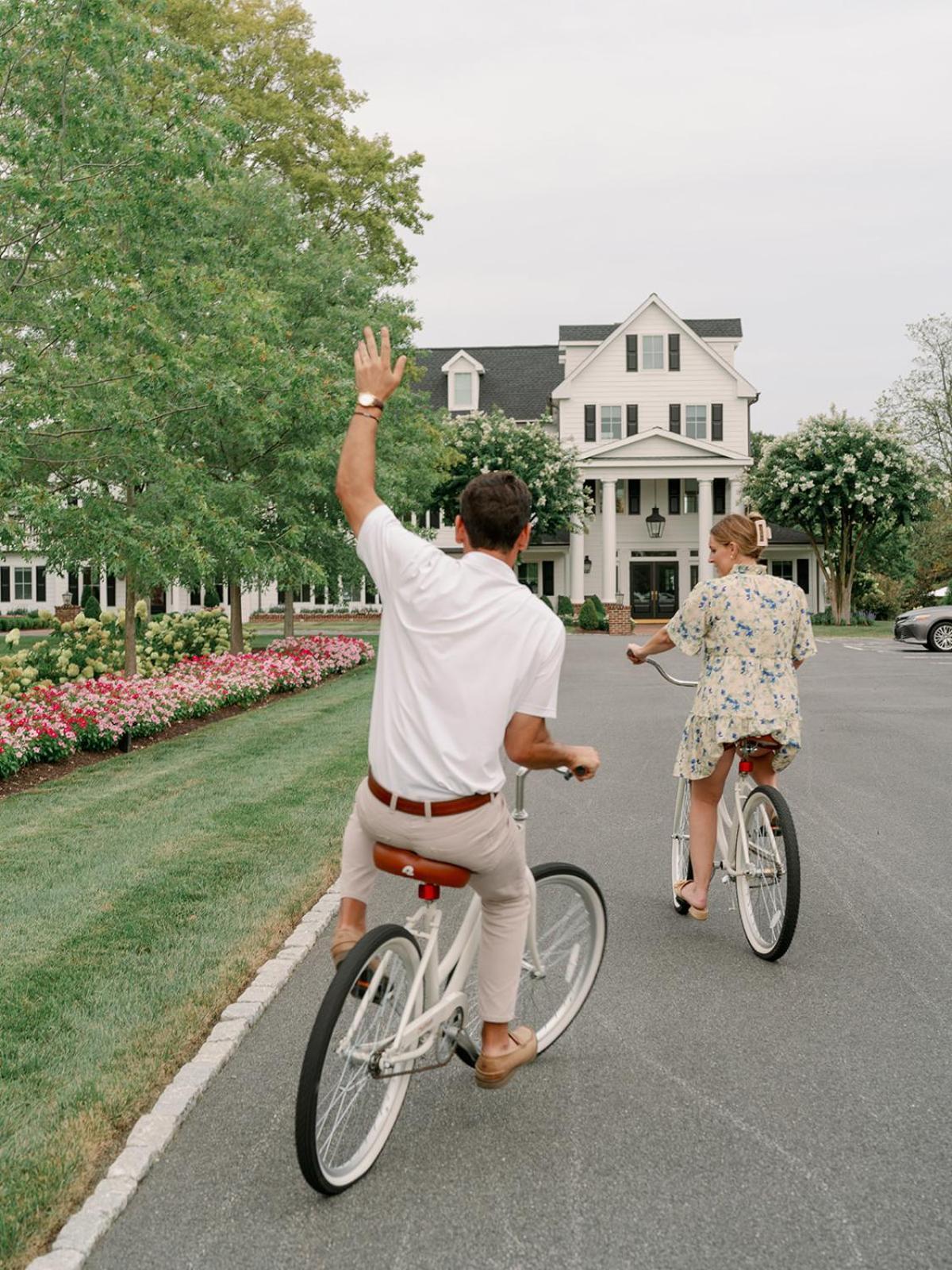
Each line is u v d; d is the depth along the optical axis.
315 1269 2.88
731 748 5.53
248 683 16.92
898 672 21.77
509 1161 3.43
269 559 18.14
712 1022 4.52
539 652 3.29
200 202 12.61
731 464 46.22
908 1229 3.04
